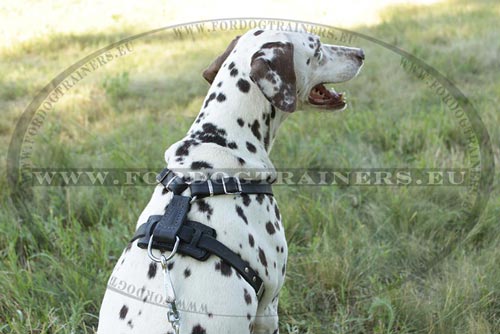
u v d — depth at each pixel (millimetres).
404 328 4852
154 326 3215
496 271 5359
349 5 13812
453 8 13789
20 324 4703
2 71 10281
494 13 13281
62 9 13781
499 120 7992
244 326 3416
